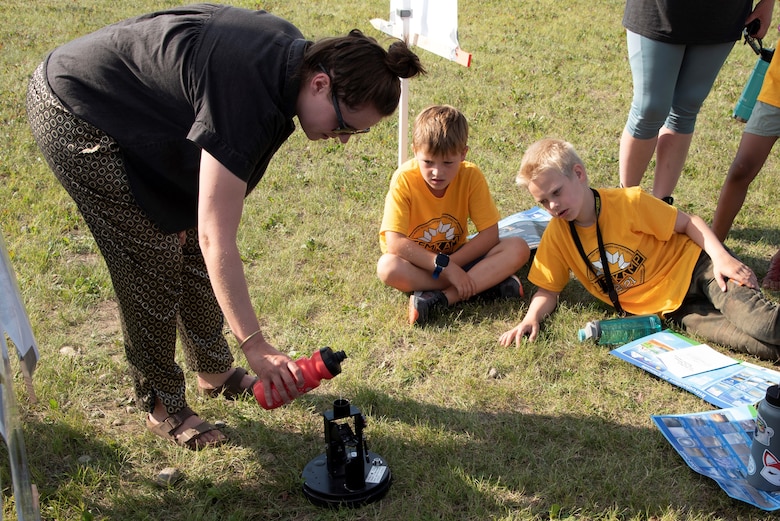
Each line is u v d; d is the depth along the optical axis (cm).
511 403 311
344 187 536
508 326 371
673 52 409
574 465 273
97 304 389
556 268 379
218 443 284
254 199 512
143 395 281
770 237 461
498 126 660
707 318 357
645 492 257
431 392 319
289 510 253
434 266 384
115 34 231
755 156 398
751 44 477
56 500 258
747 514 250
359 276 416
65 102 227
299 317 376
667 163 462
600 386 320
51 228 463
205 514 253
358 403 308
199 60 212
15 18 952
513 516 248
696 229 362
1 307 192
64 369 329
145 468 274
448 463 271
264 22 219
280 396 222
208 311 290
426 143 366
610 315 378
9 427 169
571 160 354
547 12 1154
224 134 205
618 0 1246
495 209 406
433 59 864
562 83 793
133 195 235
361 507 253
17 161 559
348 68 203
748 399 304
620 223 364
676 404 310
